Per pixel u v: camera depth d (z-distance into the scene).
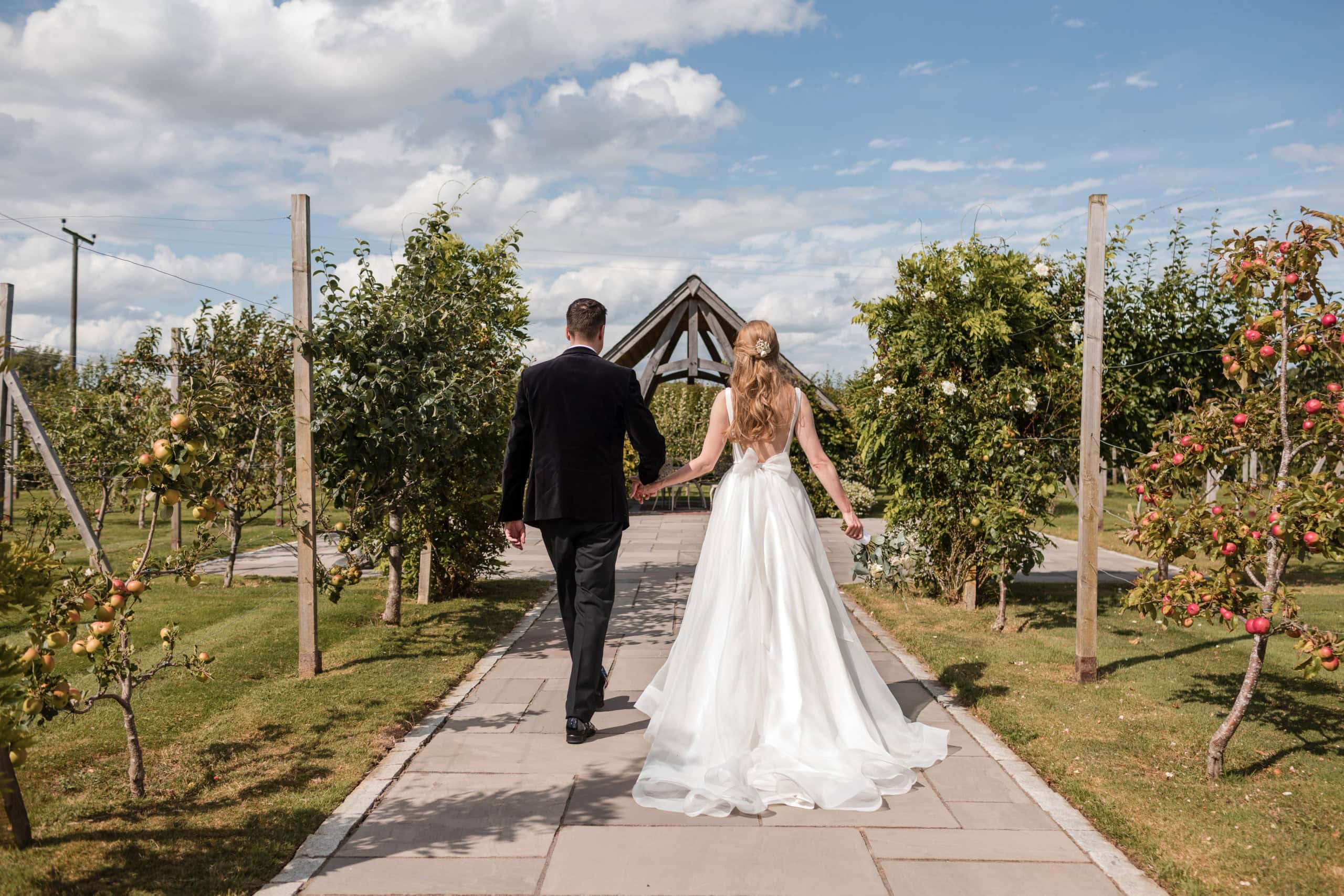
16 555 2.52
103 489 7.62
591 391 3.86
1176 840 2.77
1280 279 3.33
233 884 2.46
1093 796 3.12
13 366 4.30
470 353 6.61
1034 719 4.05
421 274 6.27
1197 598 3.20
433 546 7.52
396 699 4.38
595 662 3.86
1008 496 6.43
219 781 3.29
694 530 15.95
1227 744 3.68
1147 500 3.48
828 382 26.83
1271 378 3.72
